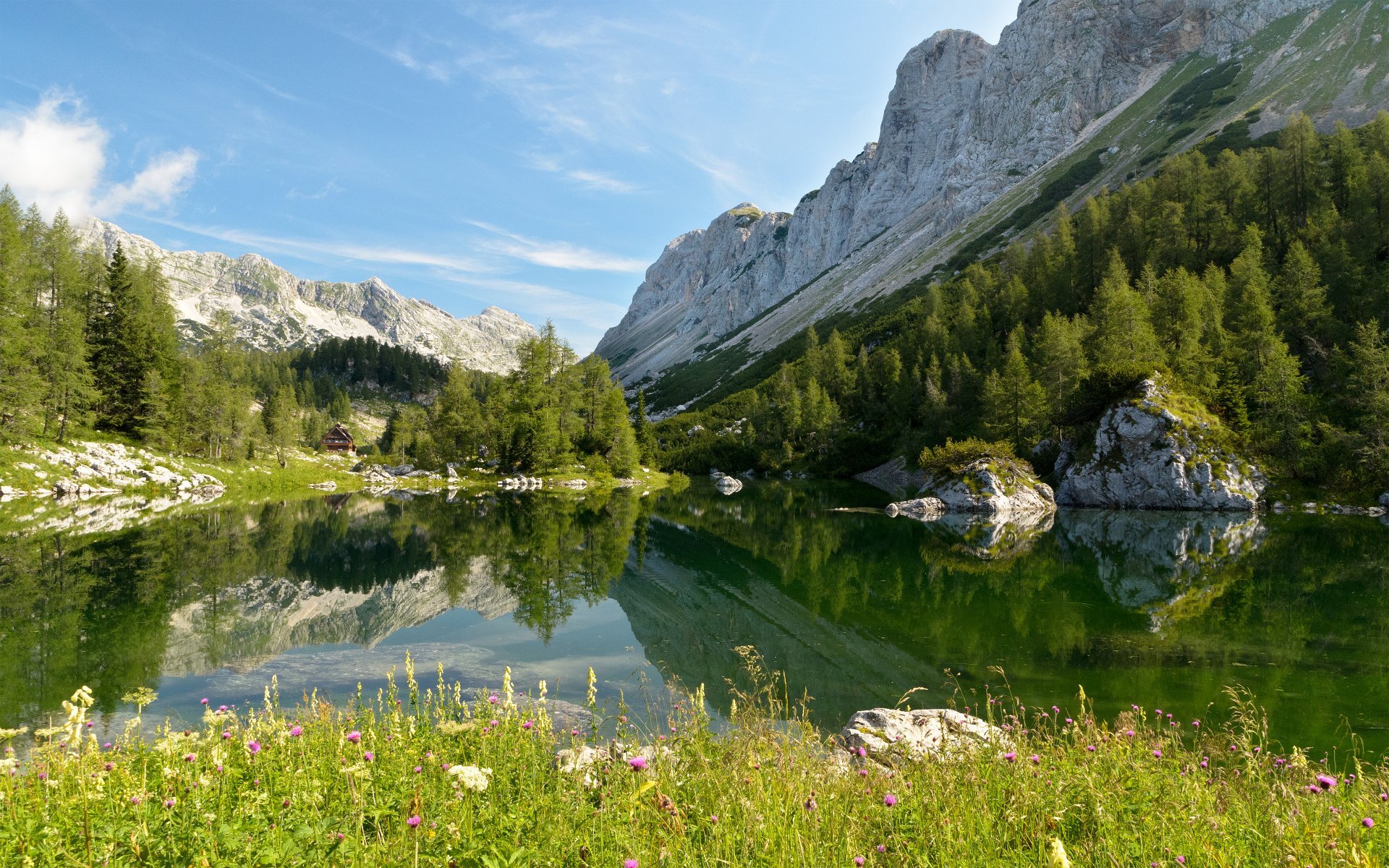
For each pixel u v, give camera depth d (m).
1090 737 8.44
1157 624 19.92
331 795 5.64
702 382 196.88
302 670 15.64
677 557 33.31
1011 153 193.62
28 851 4.39
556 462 90.12
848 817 5.54
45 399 56.03
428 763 6.37
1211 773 7.80
